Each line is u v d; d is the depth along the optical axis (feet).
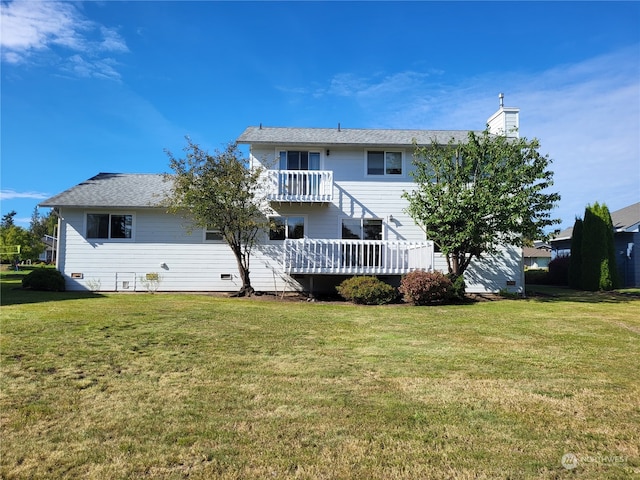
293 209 56.24
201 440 11.60
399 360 20.18
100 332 25.02
